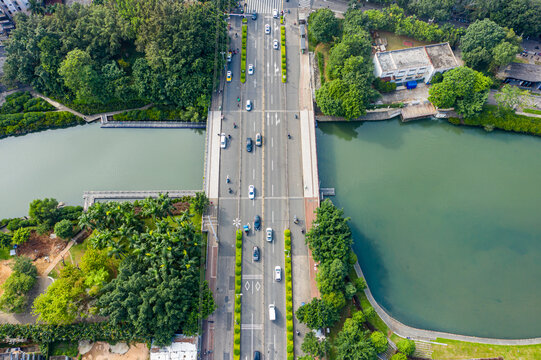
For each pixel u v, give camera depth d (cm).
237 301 10500
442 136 13725
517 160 13275
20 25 13200
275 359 10038
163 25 12694
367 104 13200
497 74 14050
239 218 11638
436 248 11681
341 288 10488
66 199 12381
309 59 14125
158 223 10338
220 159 12438
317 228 10781
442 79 13700
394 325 10531
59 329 9794
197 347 9900
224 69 13750
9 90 14088
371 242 11781
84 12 13250
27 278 10275
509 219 12112
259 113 13112
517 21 13900
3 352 9781
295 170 12300
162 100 13212
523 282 11244
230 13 14838
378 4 15488
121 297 9394
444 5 14275
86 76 12550
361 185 12700
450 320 10700
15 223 11406
